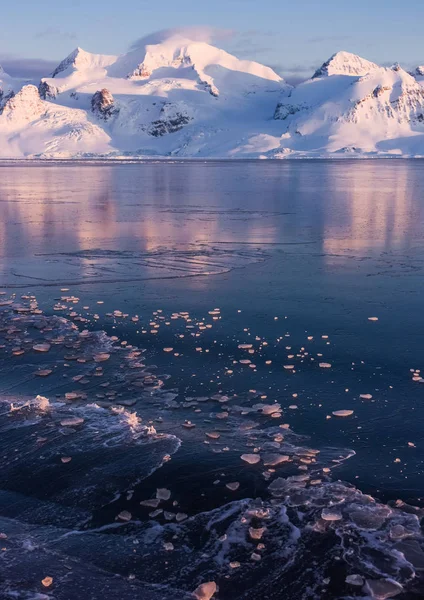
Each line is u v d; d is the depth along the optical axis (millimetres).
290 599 6531
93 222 37281
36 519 7891
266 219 38812
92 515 7973
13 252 26781
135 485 8617
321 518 7766
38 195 58469
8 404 11203
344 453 9438
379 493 8391
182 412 10914
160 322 16297
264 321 16328
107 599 6461
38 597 6457
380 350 14016
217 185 76062
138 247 28031
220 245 28594
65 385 12125
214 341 14695
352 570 6918
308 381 12250
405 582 6742
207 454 9422
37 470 9023
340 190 65625
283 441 9820
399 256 25531
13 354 13820
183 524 7773
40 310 17453
